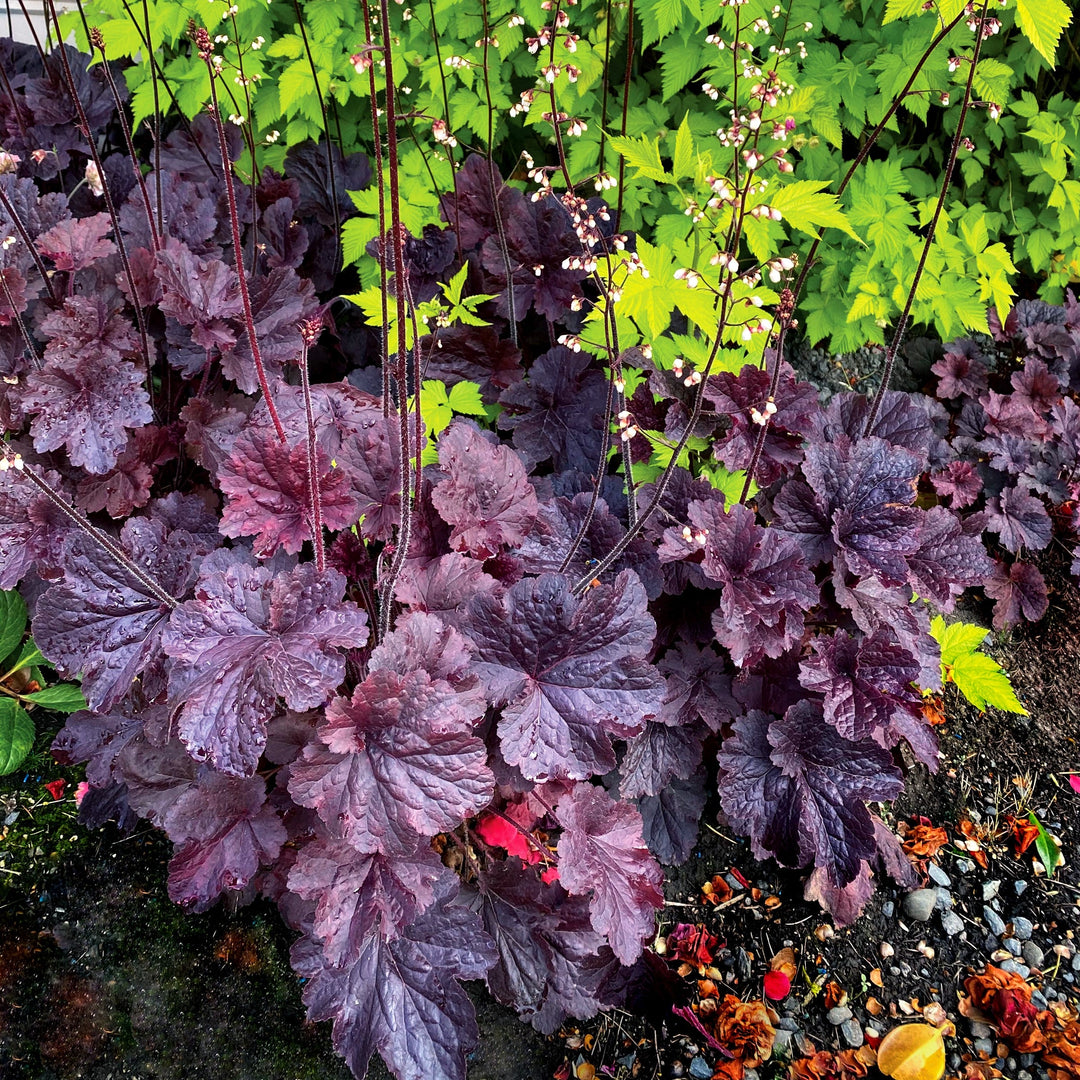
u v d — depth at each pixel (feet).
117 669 2.01
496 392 2.76
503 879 2.15
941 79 2.89
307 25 2.90
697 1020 2.24
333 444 2.21
